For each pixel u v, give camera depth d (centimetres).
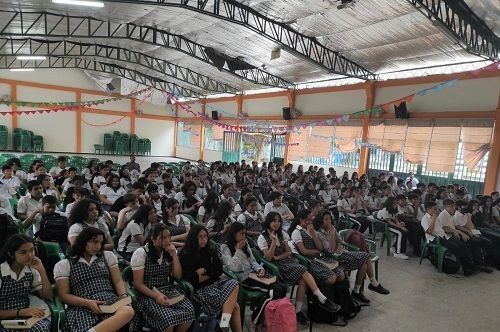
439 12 621
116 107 1883
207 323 256
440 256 490
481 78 791
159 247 276
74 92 1755
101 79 1747
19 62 1447
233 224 328
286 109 1259
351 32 770
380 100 997
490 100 778
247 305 334
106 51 1294
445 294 415
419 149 903
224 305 276
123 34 1051
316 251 374
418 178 929
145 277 271
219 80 1432
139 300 264
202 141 1806
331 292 337
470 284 452
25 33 881
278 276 331
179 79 1447
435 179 895
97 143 1848
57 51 1319
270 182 843
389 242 562
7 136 1591
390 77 979
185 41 1083
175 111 2053
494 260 525
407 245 607
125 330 254
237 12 770
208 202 473
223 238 375
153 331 260
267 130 1363
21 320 217
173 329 259
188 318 256
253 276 313
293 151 1264
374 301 385
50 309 237
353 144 1067
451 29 605
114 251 350
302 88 1240
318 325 326
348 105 1088
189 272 289
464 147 823
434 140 874
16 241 230
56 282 246
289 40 859
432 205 518
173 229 380
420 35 709
